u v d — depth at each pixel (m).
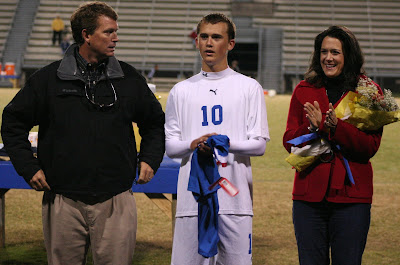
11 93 37.59
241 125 6.59
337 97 6.77
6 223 11.98
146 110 6.28
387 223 12.30
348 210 6.48
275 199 14.59
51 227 6.15
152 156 6.32
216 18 6.56
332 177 6.48
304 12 71.06
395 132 27.66
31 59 63.19
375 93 6.38
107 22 5.95
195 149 6.44
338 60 6.62
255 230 11.76
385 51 66.31
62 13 70.31
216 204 6.38
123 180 6.11
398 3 71.44
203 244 6.38
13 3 69.88
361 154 6.45
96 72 6.08
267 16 70.38
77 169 5.97
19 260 9.59
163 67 64.56
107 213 6.09
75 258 6.21
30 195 14.51
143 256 9.95
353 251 6.48
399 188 16.28
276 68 62.72
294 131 6.81
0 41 65.75
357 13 71.38
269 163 20.73
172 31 69.50
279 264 9.55
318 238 6.62
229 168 6.53
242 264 6.54
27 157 6.01
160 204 8.94
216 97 6.61
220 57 6.61
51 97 5.97
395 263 9.62
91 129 5.96
